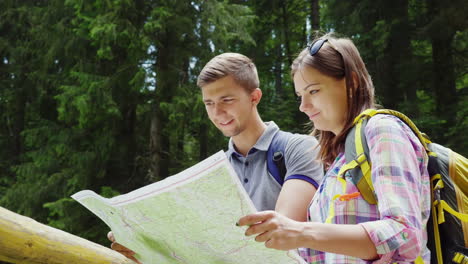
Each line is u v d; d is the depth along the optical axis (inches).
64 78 446.0
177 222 42.1
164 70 371.9
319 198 54.5
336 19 482.0
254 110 73.6
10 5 516.7
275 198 69.5
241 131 71.4
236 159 75.4
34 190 393.4
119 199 42.5
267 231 38.4
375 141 44.1
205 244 43.5
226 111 69.8
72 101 370.6
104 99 362.0
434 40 406.0
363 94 51.9
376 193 42.3
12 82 524.7
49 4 463.2
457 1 376.2
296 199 64.3
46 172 411.5
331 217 47.6
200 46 378.9
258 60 559.8
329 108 51.9
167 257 49.0
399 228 38.9
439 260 47.3
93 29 337.4
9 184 475.2
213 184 37.5
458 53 426.6
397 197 40.5
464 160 49.7
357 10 445.4
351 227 39.3
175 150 446.3
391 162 42.0
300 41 603.8
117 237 50.9
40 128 420.5
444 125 389.1
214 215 39.8
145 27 344.2
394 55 423.8
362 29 452.8
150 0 372.2
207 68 70.1
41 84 475.2
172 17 362.6
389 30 410.6
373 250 38.6
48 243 48.6
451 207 47.3
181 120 358.6
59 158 414.9
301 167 66.5
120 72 370.0
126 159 407.5
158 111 387.9
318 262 54.9
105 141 389.1
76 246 52.0
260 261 43.8
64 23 429.4
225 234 41.4
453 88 413.1
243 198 37.8
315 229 38.9
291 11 593.0
